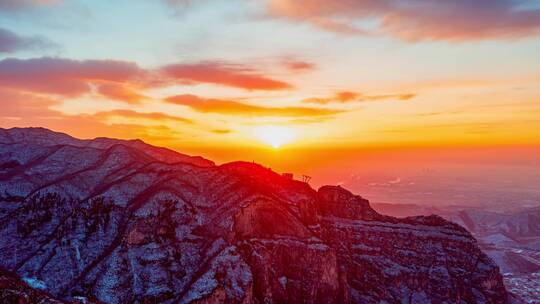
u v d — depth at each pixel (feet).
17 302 180.96
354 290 352.28
